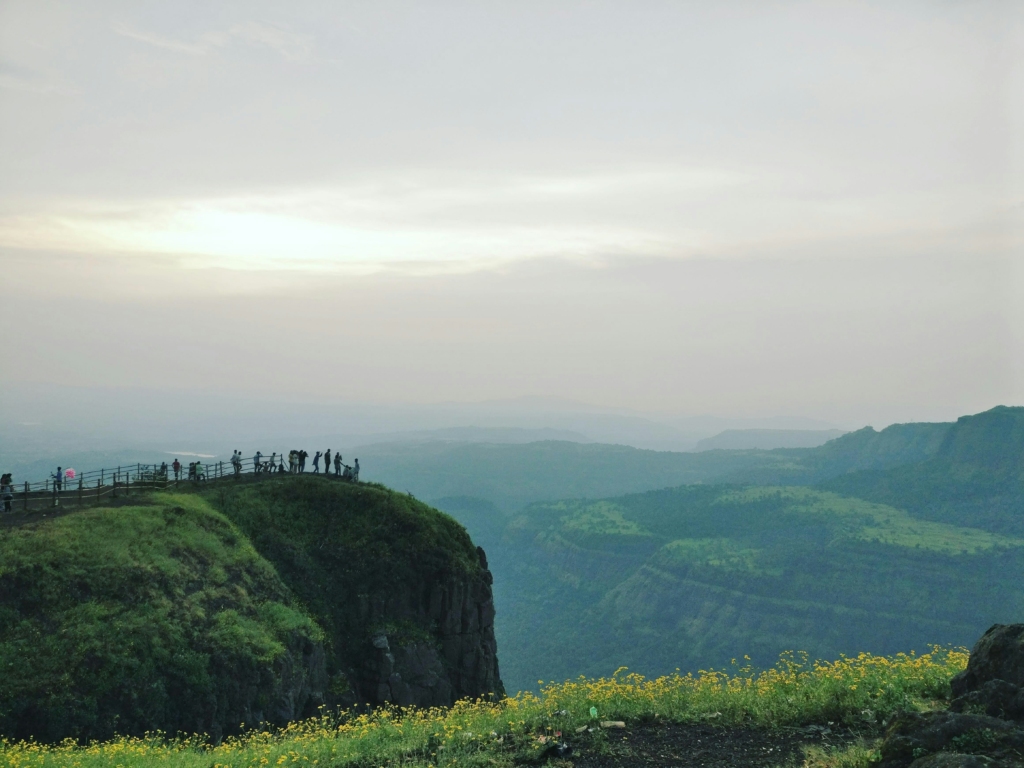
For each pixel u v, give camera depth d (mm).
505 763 16047
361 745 18984
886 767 12930
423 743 18312
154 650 33688
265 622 39844
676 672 21125
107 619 34000
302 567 47844
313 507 53125
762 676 20234
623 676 21359
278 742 24906
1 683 29703
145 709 31766
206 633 36312
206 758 20375
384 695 43688
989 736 12617
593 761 15594
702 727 17312
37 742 28656
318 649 41375
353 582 48375
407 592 48469
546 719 18641
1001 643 15789
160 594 36844
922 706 16406
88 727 29859
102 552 37469
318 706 39031
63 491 48625
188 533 42688
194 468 57000
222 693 34562
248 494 52781
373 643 45062
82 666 31484
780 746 15766
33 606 33375
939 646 20750
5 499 42719
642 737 16875
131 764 20203
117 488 50281
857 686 17891
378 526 51844
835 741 15656
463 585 50125
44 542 36562
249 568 43312
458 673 48719
